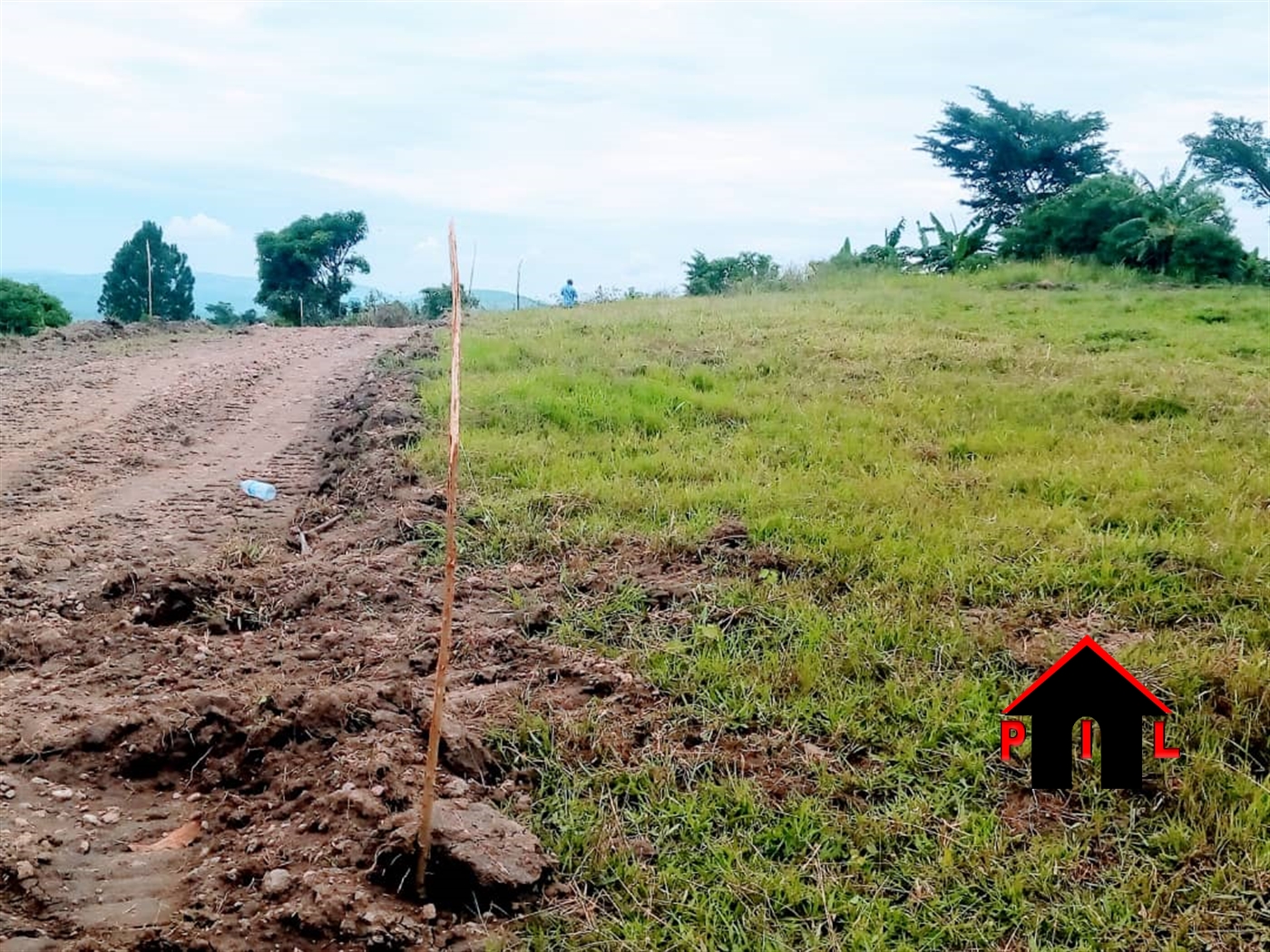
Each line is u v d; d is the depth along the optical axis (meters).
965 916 3.00
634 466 6.84
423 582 5.18
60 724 3.90
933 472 6.61
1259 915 2.97
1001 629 4.47
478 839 3.09
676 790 3.51
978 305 15.33
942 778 3.57
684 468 6.81
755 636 4.47
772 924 2.96
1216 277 19.19
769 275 22.72
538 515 5.99
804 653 4.29
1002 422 7.95
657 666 4.25
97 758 3.69
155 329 17.28
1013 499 6.10
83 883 3.09
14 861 3.09
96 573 5.56
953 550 5.25
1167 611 4.61
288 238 28.56
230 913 2.90
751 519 5.80
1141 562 5.01
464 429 7.80
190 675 4.32
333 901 2.86
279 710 3.79
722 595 4.85
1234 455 6.82
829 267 22.39
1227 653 4.20
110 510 6.78
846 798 3.46
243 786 3.59
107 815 3.44
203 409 10.09
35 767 3.64
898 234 23.98
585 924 2.95
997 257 23.02
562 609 4.80
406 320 23.14
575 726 3.81
